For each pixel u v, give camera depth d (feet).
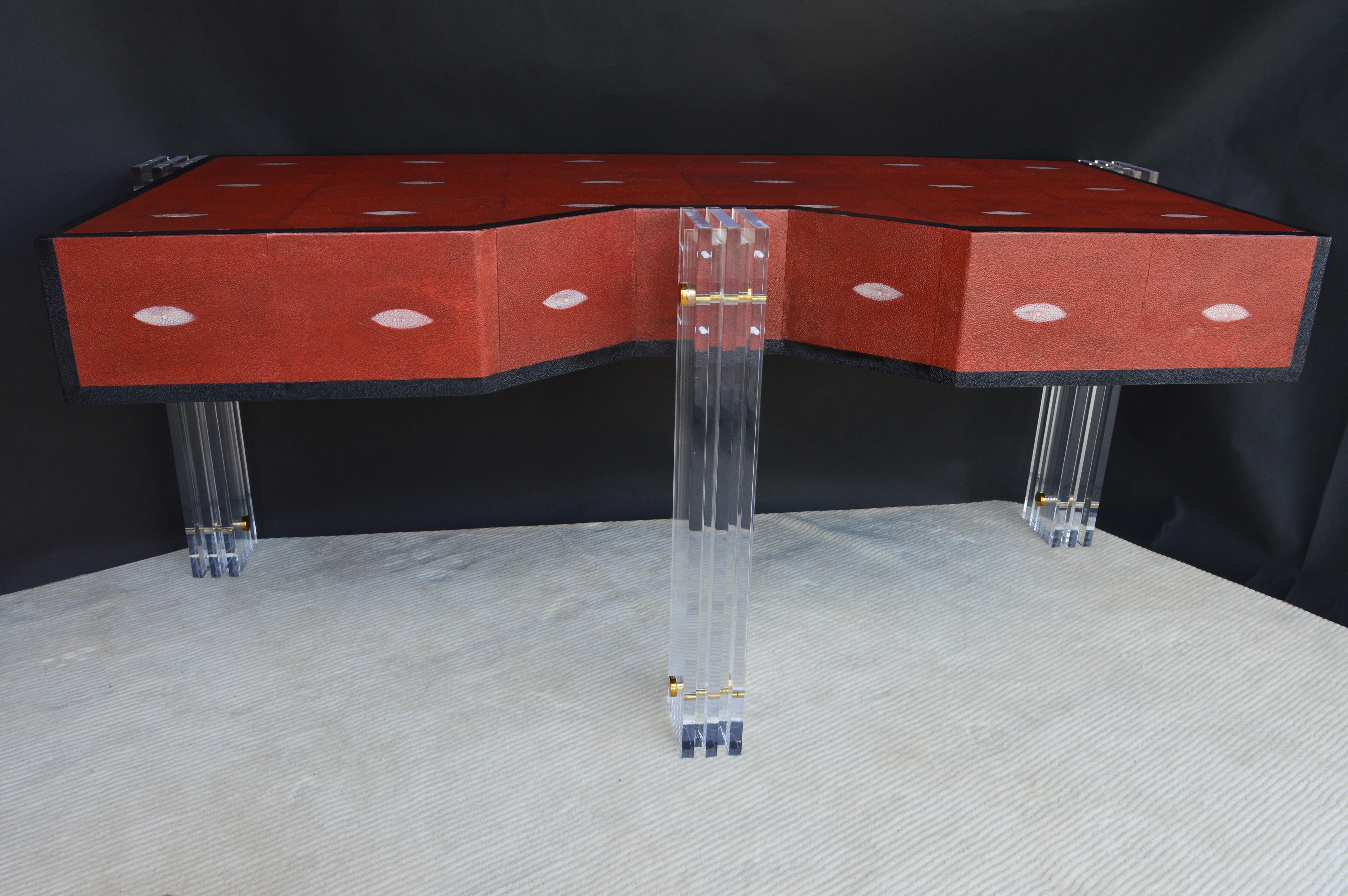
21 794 5.17
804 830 5.02
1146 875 4.80
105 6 6.49
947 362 5.27
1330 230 7.51
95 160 6.75
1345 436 7.64
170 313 4.76
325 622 6.81
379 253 4.78
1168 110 7.89
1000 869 4.80
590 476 8.33
